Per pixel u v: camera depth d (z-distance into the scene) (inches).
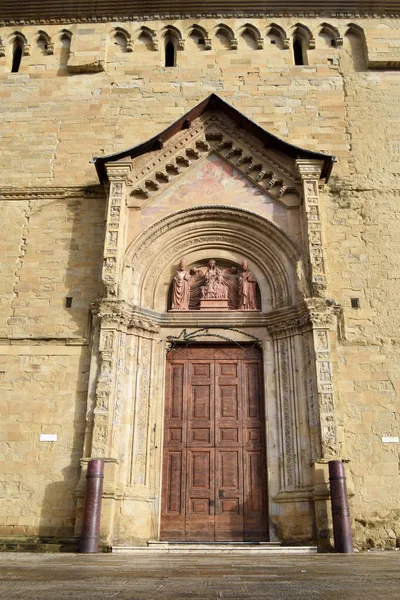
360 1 869.2
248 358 669.9
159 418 636.1
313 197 684.1
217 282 700.7
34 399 629.0
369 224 719.7
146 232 693.9
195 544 556.4
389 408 620.1
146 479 600.1
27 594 149.2
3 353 652.1
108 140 788.6
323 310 624.7
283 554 466.0
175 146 739.4
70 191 746.8
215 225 713.0
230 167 735.7
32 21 883.4
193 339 673.0
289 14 877.2
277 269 684.7
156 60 848.3
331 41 863.7
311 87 818.2
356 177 751.1
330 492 527.2
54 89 828.6
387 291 679.7
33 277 696.4
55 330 662.5
